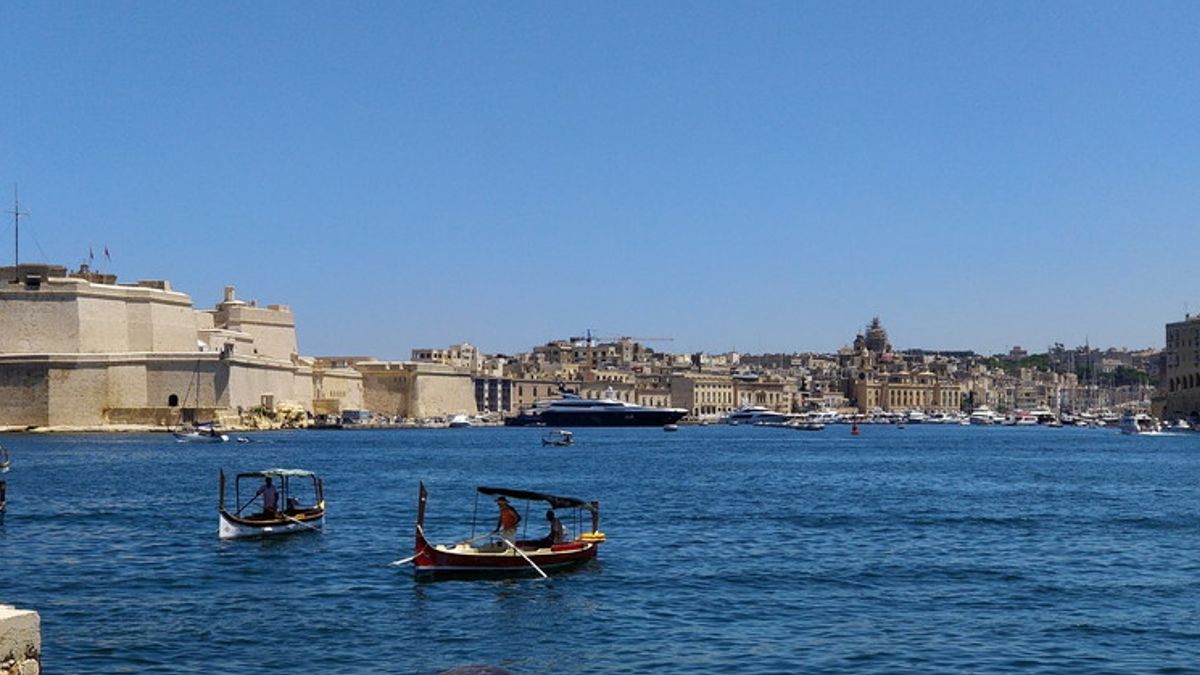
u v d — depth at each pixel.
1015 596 47.72
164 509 81.19
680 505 86.31
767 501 90.38
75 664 36.62
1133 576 52.66
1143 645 39.38
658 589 49.16
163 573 53.00
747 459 166.00
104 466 133.00
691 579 51.50
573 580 51.19
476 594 48.06
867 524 73.19
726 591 48.72
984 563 56.31
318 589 49.09
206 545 61.72
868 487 107.44
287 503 68.81
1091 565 55.88
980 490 104.00
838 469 139.62
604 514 79.12
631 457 170.50
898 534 67.94
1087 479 120.62
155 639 39.91
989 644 39.41
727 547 61.69
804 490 103.06
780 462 157.50
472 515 77.19
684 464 150.50
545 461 156.25
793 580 51.38
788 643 39.59
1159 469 140.12
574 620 43.19
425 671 36.16
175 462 142.62
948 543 63.91
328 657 37.84
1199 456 178.50
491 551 53.41
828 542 64.06
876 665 36.78
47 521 73.25
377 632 41.38
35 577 51.91
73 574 52.72
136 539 64.19
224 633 40.91
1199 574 53.28
